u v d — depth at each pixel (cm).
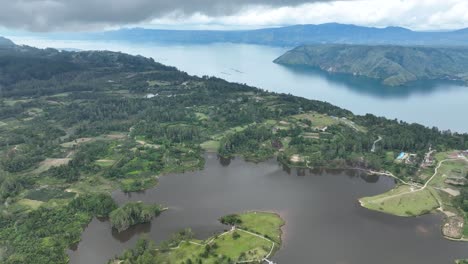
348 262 17975
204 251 18038
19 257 17888
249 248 18575
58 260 18000
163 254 17875
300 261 17962
